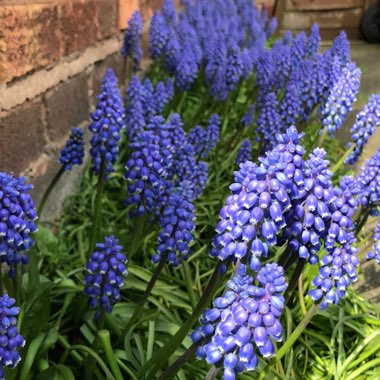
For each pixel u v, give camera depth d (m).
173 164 0.32
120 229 0.35
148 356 0.24
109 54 0.42
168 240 0.23
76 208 0.37
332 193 0.19
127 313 0.27
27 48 0.29
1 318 0.16
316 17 1.02
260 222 0.17
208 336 0.16
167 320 0.27
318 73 0.43
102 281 0.22
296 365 0.28
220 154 0.45
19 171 0.30
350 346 0.30
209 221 0.37
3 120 0.28
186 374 0.24
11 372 0.20
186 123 0.47
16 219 0.20
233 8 0.70
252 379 0.23
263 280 0.14
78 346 0.22
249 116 0.43
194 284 0.31
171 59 0.50
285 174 0.18
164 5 0.54
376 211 0.31
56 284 0.28
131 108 0.38
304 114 0.45
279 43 0.60
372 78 0.76
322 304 0.21
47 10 0.31
